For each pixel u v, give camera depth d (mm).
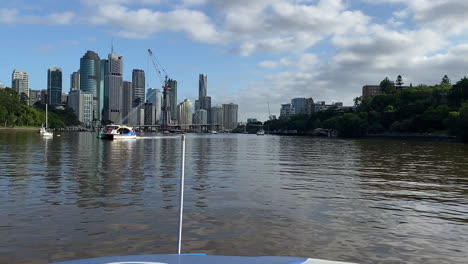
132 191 23359
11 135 138750
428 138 162000
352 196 23219
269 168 39312
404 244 13945
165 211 18141
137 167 37031
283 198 22078
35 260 11711
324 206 20078
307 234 14867
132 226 15469
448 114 159750
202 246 13242
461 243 14195
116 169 34969
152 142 104938
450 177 33094
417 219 17672
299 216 17703
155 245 13227
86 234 14320
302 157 57062
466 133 132750
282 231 15195
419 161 50562
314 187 26516
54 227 15164
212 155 58719
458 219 17797
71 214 17266
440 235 15164
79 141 102062
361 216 18031
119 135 114875
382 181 30141
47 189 23578
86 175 30312
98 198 20969
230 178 30531
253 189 25109
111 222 16031
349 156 60062
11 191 22750
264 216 17562
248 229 15367
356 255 12727
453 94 185125
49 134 138000
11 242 13297
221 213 18000
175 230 15000
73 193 22359
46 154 52281
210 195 22562
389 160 52156
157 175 31094
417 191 25469
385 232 15430
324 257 12469
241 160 49656
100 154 54219
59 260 11758
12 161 41375
